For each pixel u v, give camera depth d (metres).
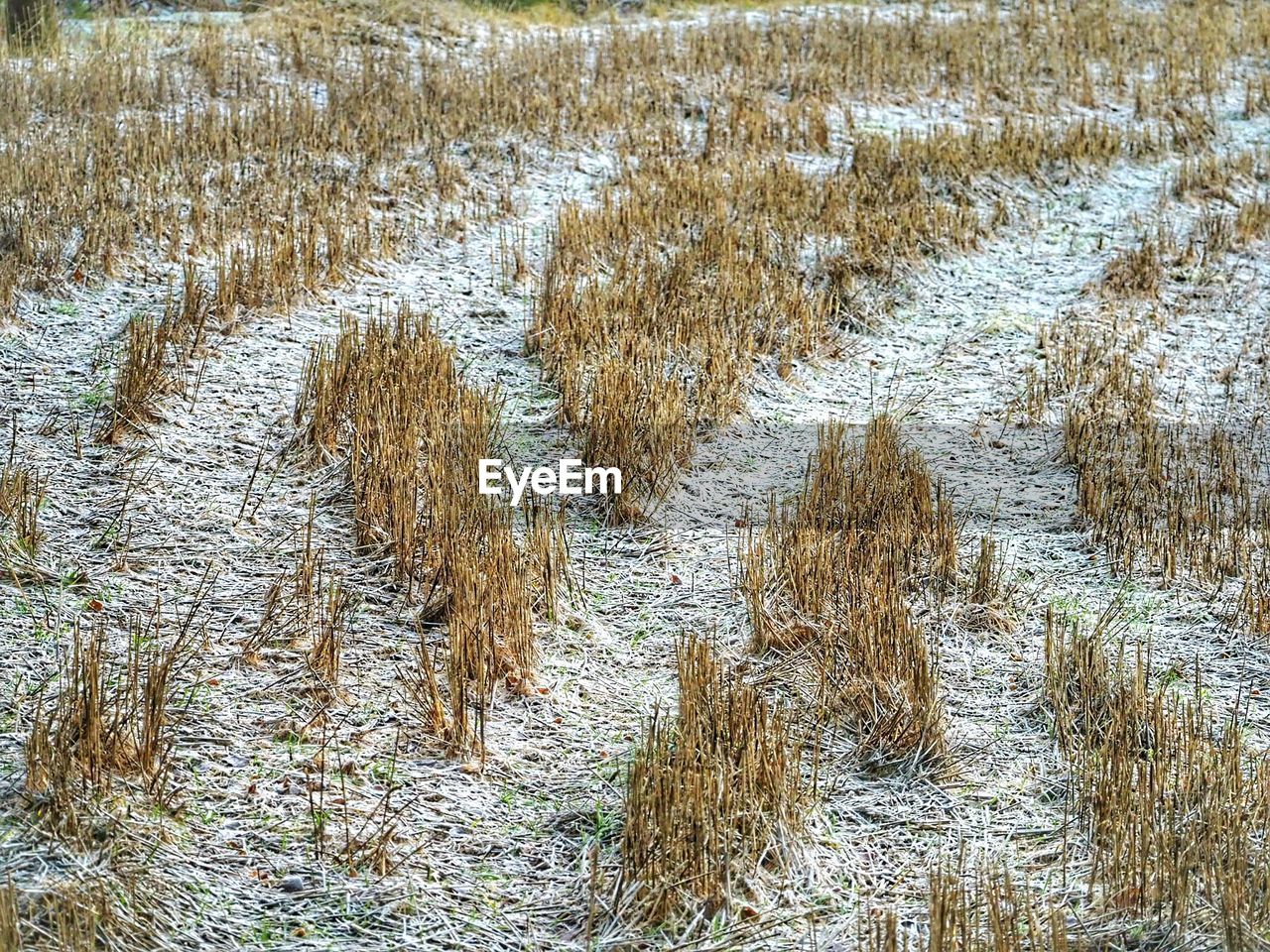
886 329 8.45
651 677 5.15
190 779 4.31
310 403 6.59
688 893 3.96
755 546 5.93
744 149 10.70
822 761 4.68
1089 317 8.62
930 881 3.91
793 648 5.27
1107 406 7.40
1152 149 11.59
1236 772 4.41
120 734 4.29
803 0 15.79
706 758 4.25
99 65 10.90
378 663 5.02
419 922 3.88
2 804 4.04
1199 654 5.40
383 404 6.40
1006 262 9.52
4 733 4.37
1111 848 4.19
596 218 8.96
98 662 4.65
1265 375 7.92
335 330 7.46
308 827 4.20
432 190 9.42
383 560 5.60
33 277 7.30
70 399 6.40
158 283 7.62
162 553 5.47
